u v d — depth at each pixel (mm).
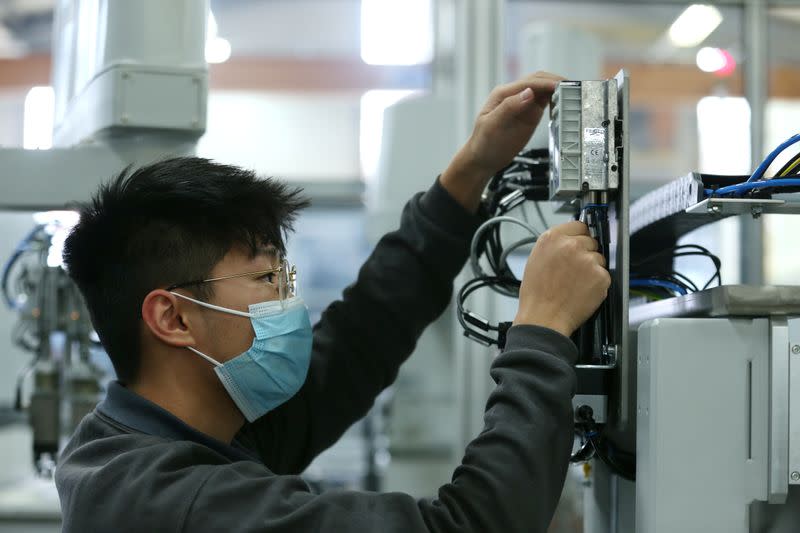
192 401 972
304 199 1085
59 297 1735
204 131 1255
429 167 3041
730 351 838
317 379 1194
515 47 3184
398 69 4242
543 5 3189
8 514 2889
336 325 1227
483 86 2969
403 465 3197
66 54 1559
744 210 869
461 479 829
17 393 1777
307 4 4227
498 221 1068
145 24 1226
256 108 4348
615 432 1021
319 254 4434
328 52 4273
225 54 4293
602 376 914
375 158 3109
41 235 1765
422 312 1203
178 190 938
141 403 935
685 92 3318
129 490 825
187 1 1247
